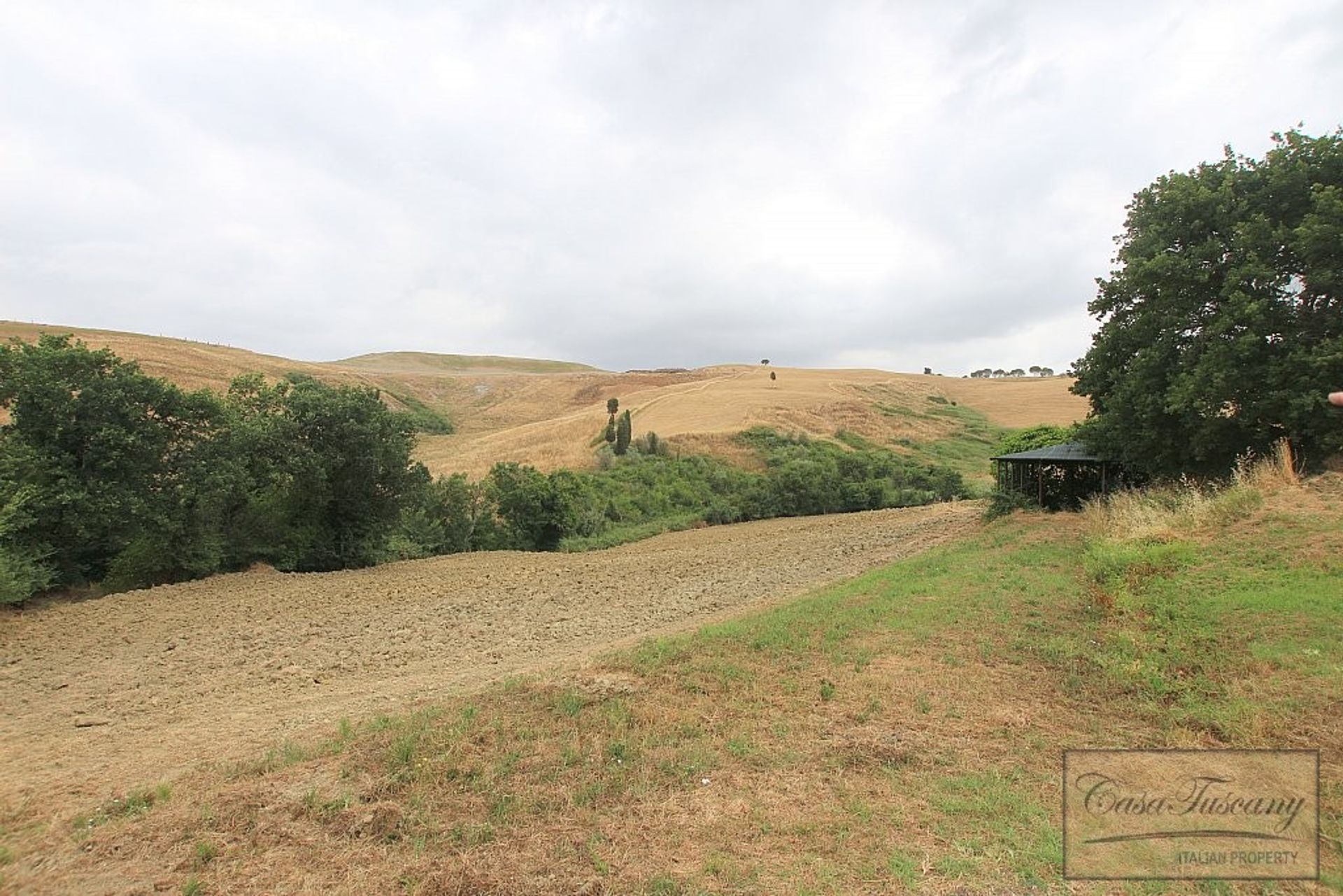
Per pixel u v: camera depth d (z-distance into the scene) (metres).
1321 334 14.93
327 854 4.20
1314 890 3.81
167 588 16.78
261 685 9.40
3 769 6.45
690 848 4.26
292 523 20.92
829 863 4.07
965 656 7.88
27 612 13.91
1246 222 15.60
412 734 5.96
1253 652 7.04
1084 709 6.46
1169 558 10.33
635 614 13.95
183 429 17.67
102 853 4.33
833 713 6.34
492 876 3.93
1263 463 14.43
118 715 8.24
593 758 5.43
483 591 17.30
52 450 15.33
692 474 41.84
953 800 4.79
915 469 48.91
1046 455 22.42
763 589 16.20
